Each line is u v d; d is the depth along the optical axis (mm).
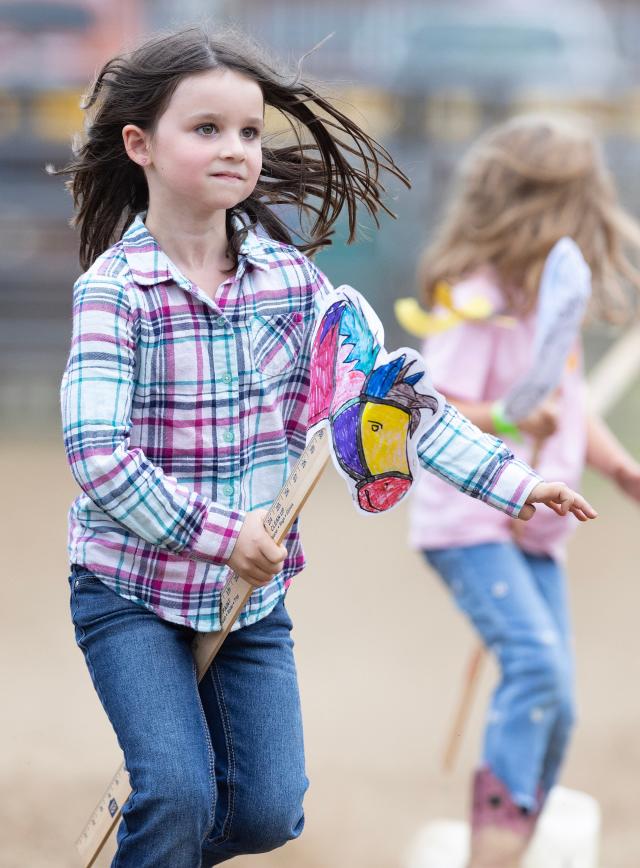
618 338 38531
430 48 43500
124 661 8664
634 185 41844
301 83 9719
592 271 13586
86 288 8578
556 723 12578
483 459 8898
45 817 14219
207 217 8922
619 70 43938
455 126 42562
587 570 26188
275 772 8930
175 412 8711
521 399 12258
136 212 9680
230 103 8664
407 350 8633
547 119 13719
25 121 40250
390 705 18250
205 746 8648
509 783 12328
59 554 26078
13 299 39906
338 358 8703
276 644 9250
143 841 8445
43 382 41094
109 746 16469
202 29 9086
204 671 8898
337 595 23953
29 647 20156
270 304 9055
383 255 39094
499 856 12367
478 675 13664
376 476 8719
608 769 15969
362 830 14227
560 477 13188
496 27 43906
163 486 8359
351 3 45625
